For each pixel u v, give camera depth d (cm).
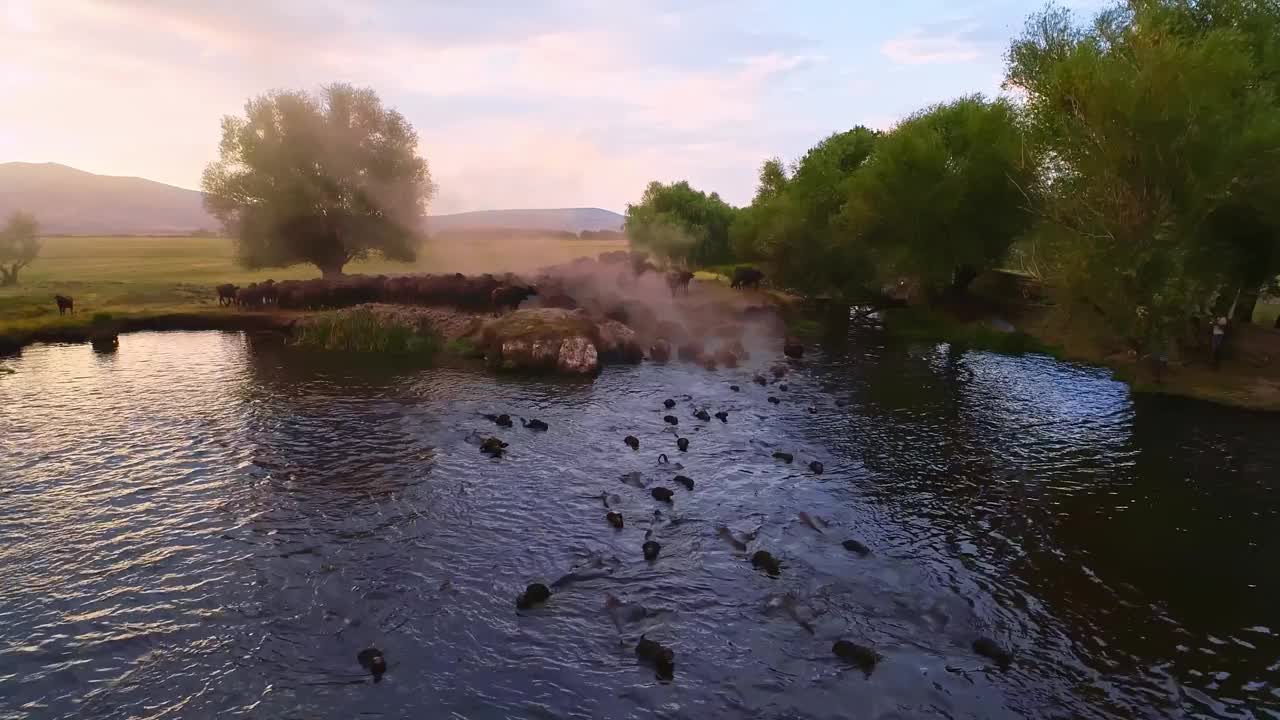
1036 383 3309
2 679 1093
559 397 2962
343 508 1780
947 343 4500
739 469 2105
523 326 3709
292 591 1369
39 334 4228
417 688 1080
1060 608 1342
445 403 2828
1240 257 3053
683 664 1150
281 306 5222
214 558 1505
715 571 1477
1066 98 3017
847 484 2000
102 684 1085
